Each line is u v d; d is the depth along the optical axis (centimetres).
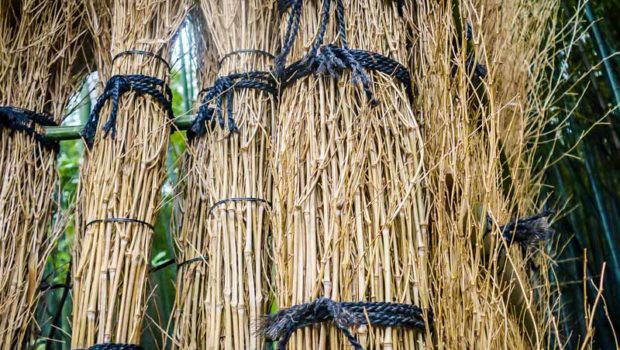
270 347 86
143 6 92
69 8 97
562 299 105
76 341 83
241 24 91
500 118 91
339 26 84
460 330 77
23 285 89
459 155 82
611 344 100
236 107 89
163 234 114
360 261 77
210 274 85
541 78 96
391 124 82
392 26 86
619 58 105
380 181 80
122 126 88
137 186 87
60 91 96
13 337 87
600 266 104
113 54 91
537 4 99
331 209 79
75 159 141
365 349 75
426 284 78
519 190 89
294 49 85
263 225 86
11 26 96
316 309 76
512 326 79
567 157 107
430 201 82
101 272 84
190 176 91
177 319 88
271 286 85
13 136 92
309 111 82
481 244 80
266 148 88
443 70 85
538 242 85
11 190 90
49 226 93
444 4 88
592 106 107
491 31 92
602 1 109
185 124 92
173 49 94
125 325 83
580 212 106
